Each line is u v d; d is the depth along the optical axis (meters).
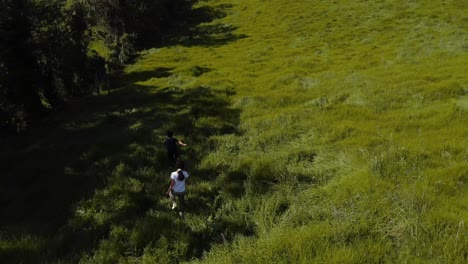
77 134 17.08
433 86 15.97
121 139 15.07
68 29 23.06
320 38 31.00
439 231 6.78
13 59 19.44
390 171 9.12
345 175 9.80
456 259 6.01
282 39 33.09
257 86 20.81
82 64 24.36
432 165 9.38
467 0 34.12
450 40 24.00
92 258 7.89
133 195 10.30
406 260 6.15
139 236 8.19
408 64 20.83
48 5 21.48
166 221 8.80
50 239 8.75
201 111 17.39
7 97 19.41
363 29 31.12
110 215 9.49
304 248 6.77
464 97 14.71
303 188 9.61
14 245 8.55
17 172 13.74
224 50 32.34
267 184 9.97
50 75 21.91
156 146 13.91
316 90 18.67
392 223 7.32
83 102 23.05
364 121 13.51
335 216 7.86
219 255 7.31
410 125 12.47
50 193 11.52
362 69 21.39
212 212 9.16
